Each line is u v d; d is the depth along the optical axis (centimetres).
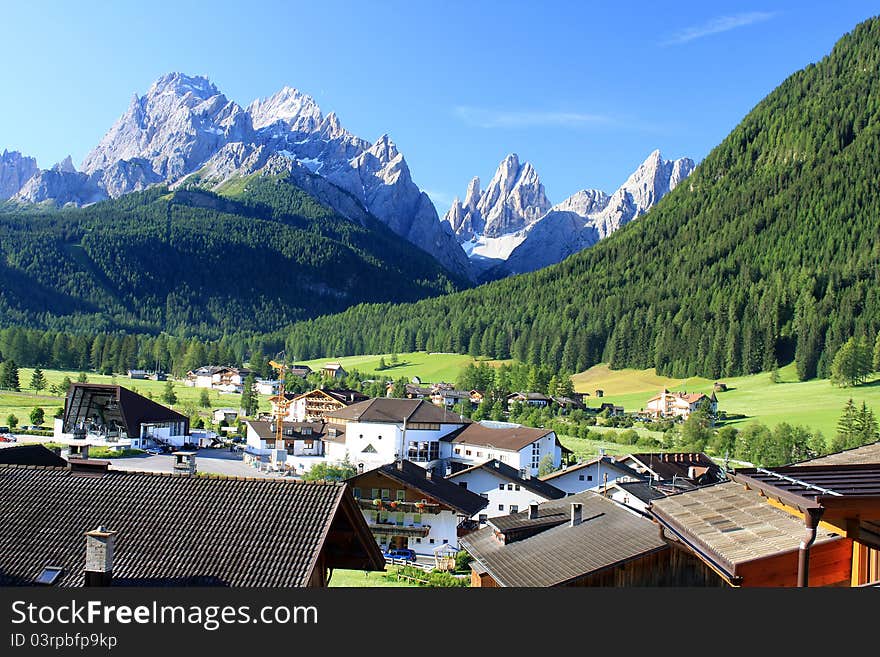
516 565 3525
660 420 17275
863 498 1448
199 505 2689
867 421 12644
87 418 10931
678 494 2812
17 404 14788
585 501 4547
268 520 2602
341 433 11856
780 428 12275
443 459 11381
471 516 6788
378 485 6838
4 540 2556
